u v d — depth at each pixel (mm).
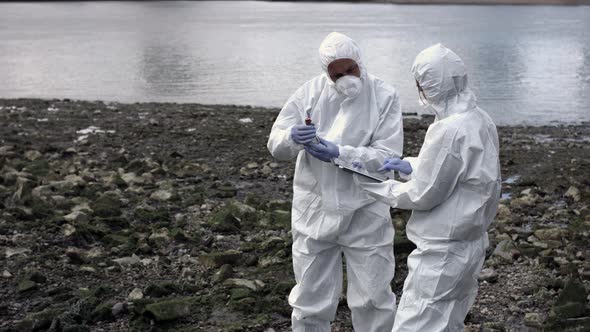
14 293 7223
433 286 4852
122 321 6727
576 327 6395
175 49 42469
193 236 8898
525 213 10125
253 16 84438
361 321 5590
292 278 7680
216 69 32094
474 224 4789
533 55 37594
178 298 7121
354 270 5492
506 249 8258
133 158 13195
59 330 6414
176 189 11016
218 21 74062
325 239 5457
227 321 6738
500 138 16156
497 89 25359
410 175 5035
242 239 8875
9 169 11711
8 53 39906
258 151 13906
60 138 14945
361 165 5246
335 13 90438
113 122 16875
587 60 35250
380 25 64250
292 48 42781
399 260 8031
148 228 9109
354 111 5418
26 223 9016
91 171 11961
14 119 17219
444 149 4766
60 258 8086
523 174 12523
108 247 8469
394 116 5469
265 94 24688
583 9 94812
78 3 125500
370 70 31078
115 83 27625
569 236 8844
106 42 47906
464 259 4844
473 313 6922
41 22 72625
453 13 86750
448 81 4855
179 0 143375
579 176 12180
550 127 18109
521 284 7539
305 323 5590
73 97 24172
